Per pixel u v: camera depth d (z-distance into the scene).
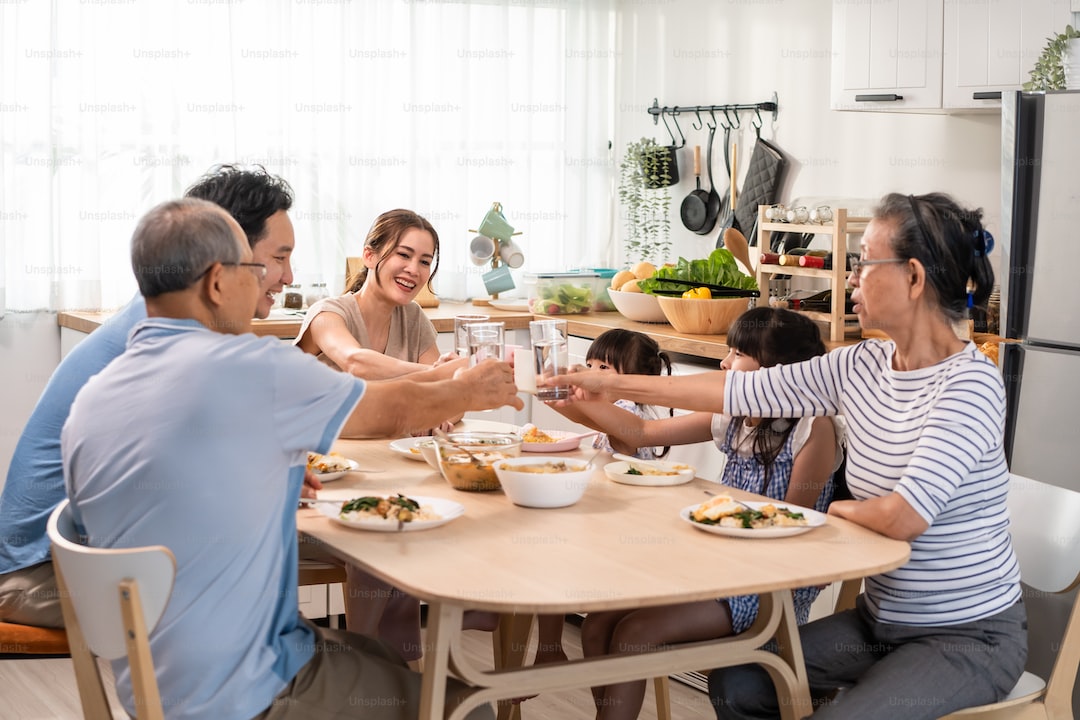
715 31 4.64
